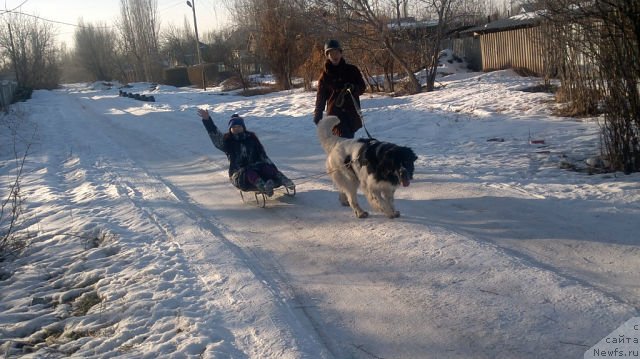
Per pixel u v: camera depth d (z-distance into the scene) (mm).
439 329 4262
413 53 22797
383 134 12961
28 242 7312
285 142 13398
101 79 85750
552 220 6297
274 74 32969
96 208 8594
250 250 6312
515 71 23812
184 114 22875
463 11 23312
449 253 5590
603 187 7281
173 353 4168
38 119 25266
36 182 10969
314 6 23250
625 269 4918
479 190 7707
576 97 12648
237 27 38312
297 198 8289
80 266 6277
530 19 22391
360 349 4105
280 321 4559
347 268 5559
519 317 4285
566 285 4672
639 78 7859
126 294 5348
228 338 4375
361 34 22547
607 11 7973
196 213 7949
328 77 8180
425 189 8055
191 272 5762
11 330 4965
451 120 13617
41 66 65688
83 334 4773
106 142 16328
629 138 7992
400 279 5168
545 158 9188
